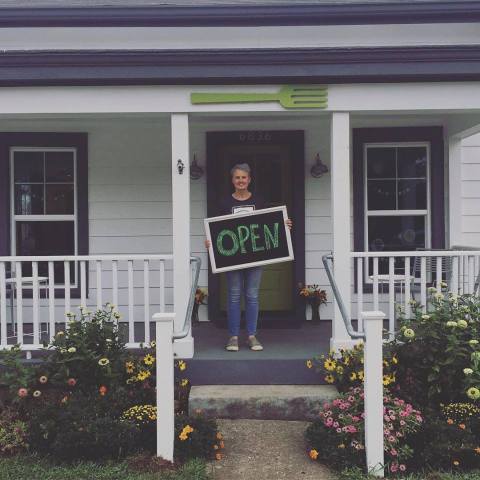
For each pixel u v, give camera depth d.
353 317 6.89
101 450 4.01
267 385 5.04
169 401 3.91
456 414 4.27
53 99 5.05
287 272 6.99
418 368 4.62
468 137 6.91
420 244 6.97
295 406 4.72
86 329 4.86
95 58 4.92
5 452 4.22
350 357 4.85
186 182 5.12
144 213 6.95
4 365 4.98
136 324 6.84
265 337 6.03
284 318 6.63
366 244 6.94
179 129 5.11
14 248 6.93
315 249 6.91
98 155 6.92
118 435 4.02
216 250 5.21
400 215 6.96
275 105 5.09
